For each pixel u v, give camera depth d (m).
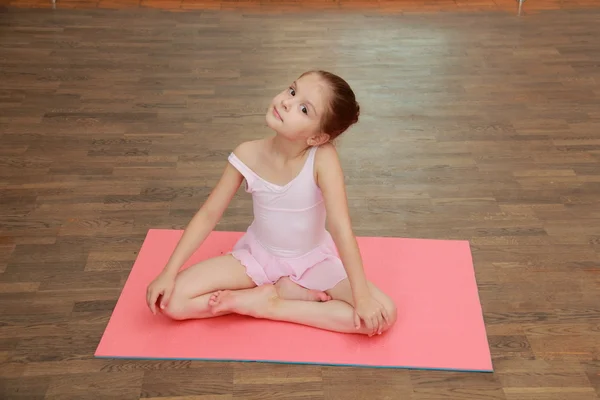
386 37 3.76
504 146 2.70
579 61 3.47
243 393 1.62
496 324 1.84
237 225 2.20
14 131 2.71
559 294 1.95
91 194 2.34
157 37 3.69
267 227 1.82
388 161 2.58
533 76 3.30
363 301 1.70
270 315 1.80
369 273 1.99
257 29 3.84
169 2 4.20
